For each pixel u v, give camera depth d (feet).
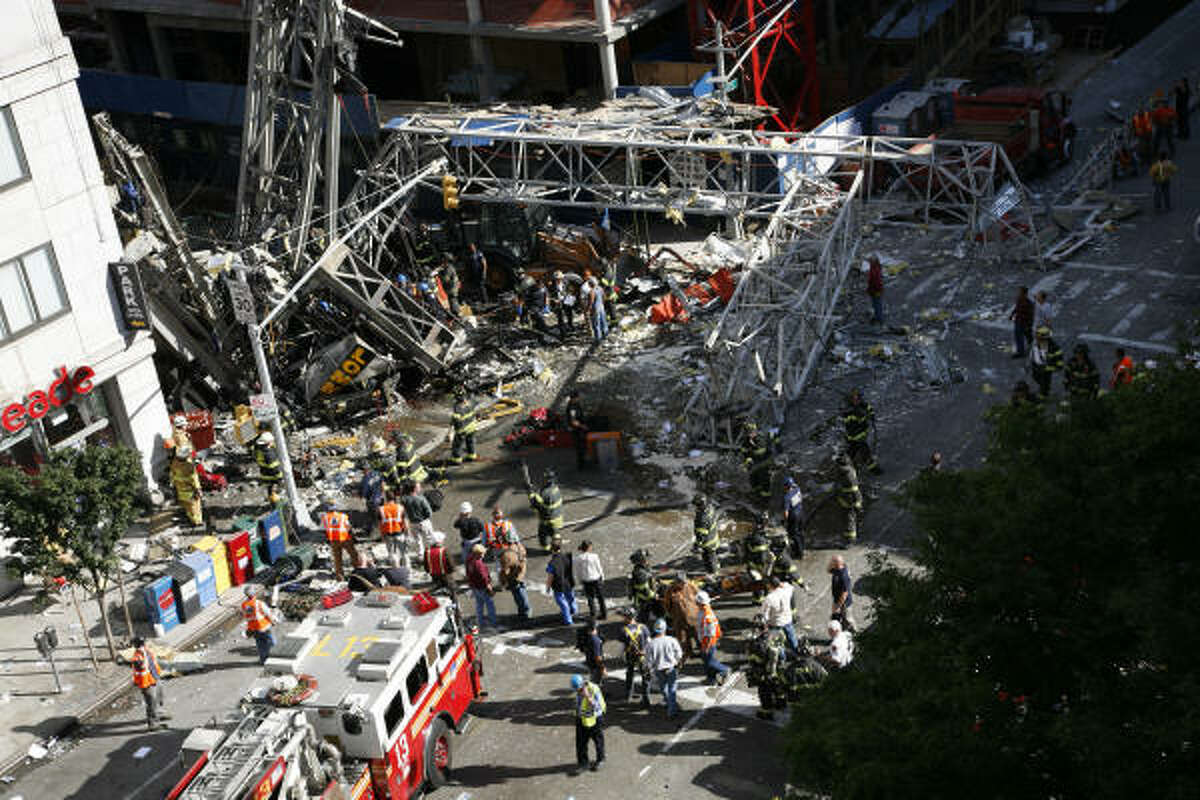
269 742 52.80
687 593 68.90
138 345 89.51
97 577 72.90
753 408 90.33
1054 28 168.04
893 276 114.32
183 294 103.30
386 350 106.63
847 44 158.51
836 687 45.73
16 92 78.79
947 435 88.94
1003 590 40.06
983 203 113.39
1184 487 37.52
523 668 71.36
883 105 136.46
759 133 114.52
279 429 85.40
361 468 95.61
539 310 114.01
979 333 102.01
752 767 61.62
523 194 118.42
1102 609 38.73
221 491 94.07
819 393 96.99
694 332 109.81
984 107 130.21
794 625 70.49
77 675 74.13
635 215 122.01
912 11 150.10
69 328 84.84
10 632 79.05
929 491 46.14
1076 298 104.94
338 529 79.30
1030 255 112.47
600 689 66.39
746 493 85.71
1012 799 38.75
